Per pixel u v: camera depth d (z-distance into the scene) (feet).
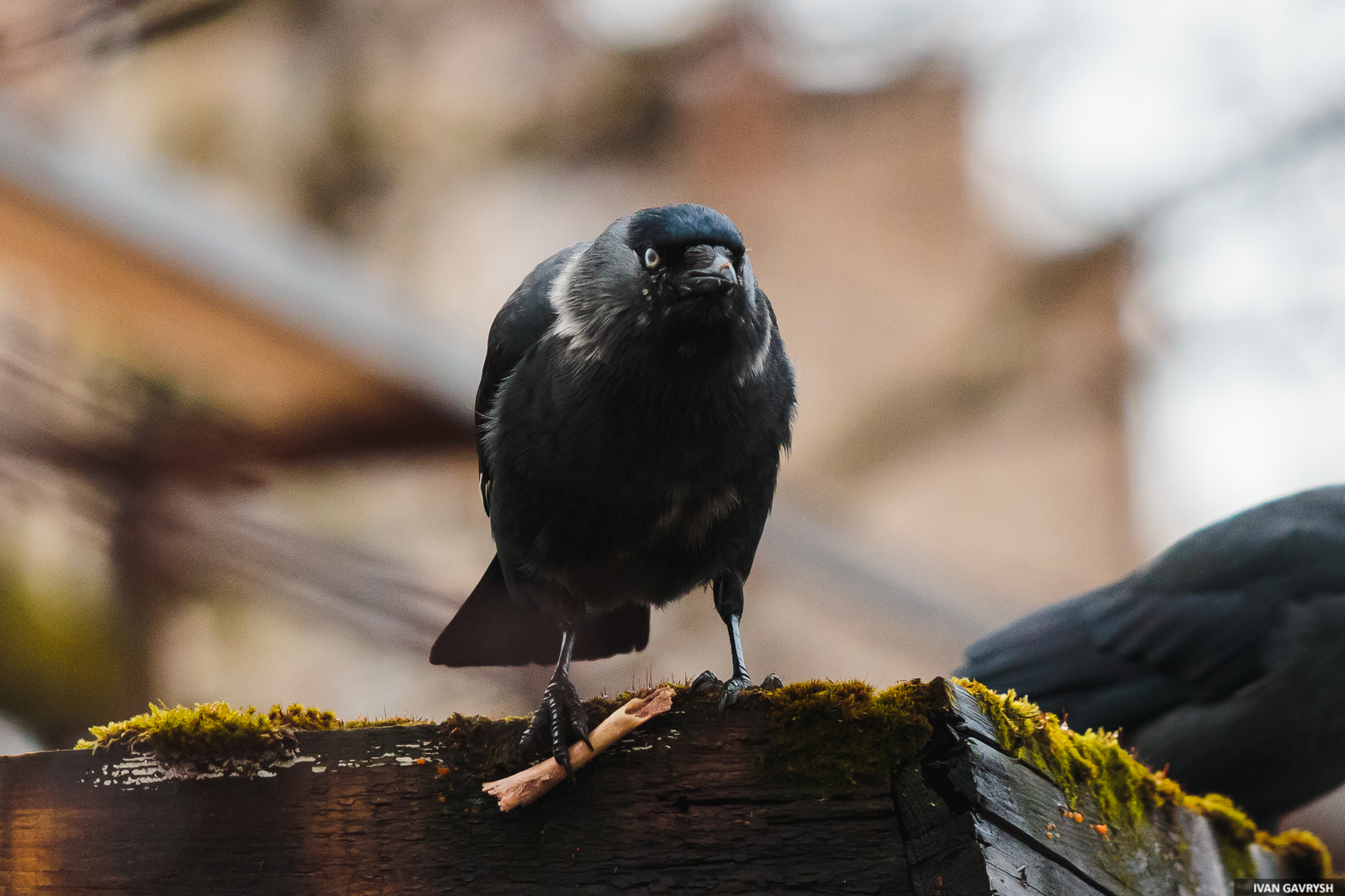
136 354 40.14
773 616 69.31
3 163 34.91
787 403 21.76
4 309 39.78
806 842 14.67
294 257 39.91
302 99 71.67
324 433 41.14
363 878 15.56
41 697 43.60
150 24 38.83
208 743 15.98
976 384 79.10
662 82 79.77
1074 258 78.64
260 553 41.98
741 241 20.42
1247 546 31.78
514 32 77.56
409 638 44.60
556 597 22.22
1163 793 18.57
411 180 72.84
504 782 15.35
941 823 14.34
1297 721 30.25
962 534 76.84
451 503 60.18
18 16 38.60
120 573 43.98
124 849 15.96
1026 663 33.27
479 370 41.39
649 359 19.84
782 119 81.71
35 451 39.42
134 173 37.83
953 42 81.61
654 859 15.03
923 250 81.00
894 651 65.21
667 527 20.97
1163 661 31.71
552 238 73.15
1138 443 77.71
